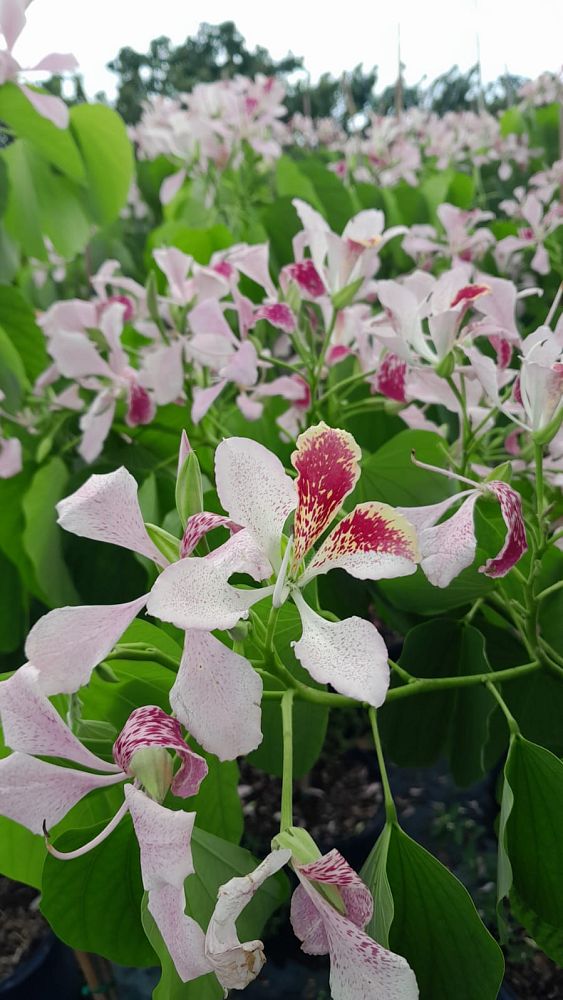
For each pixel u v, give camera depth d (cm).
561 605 36
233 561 21
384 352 41
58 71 48
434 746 38
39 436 56
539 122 157
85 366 46
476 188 137
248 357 41
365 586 43
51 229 63
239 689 20
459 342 37
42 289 88
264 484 23
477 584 33
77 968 68
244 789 85
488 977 25
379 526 23
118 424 51
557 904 28
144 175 109
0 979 65
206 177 86
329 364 45
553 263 93
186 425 51
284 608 29
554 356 30
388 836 25
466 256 71
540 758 27
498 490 26
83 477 48
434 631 36
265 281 45
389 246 98
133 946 28
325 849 77
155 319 46
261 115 100
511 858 28
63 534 47
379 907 23
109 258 92
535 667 31
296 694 26
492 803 80
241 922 24
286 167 88
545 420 30
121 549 47
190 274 47
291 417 48
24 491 51
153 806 20
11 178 57
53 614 21
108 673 27
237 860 25
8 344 52
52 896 27
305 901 22
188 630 21
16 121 54
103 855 26
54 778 22
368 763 87
